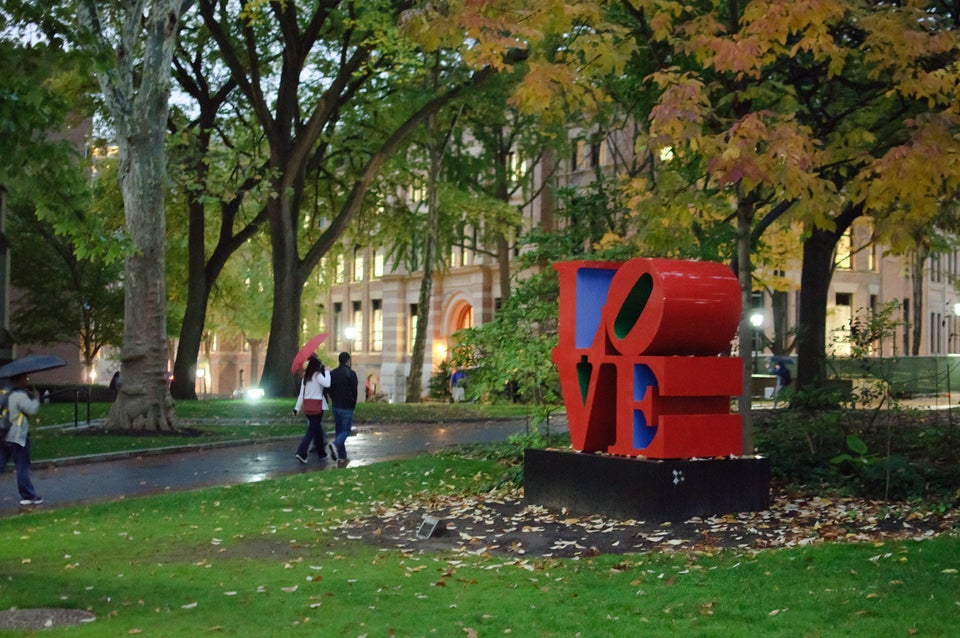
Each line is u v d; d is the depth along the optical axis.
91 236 11.96
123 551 10.09
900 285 47.97
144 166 22.36
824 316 24.27
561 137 37.31
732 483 11.30
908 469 12.05
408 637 6.51
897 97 14.02
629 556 9.24
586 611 7.10
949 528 9.91
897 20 11.45
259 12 26.34
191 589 8.08
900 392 16.58
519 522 11.43
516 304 15.25
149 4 22.64
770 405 29.94
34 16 11.16
